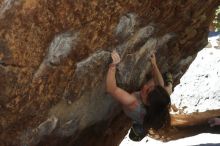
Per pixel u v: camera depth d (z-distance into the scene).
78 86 4.44
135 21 4.45
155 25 4.82
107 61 4.57
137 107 4.78
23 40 3.57
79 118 4.88
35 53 3.72
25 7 3.43
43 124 4.35
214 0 5.19
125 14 4.25
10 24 3.42
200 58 11.41
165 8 4.62
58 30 3.77
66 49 3.96
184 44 5.67
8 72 3.60
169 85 5.70
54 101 4.26
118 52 4.62
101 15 4.02
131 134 5.10
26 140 4.27
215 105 10.28
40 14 3.56
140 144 8.39
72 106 4.59
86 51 4.18
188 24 5.23
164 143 8.08
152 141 8.30
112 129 5.93
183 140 8.11
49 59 3.87
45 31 3.68
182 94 10.73
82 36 4.01
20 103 3.87
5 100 3.73
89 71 4.43
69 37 3.91
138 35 4.74
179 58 5.96
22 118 4.04
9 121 3.93
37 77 3.88
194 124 5.91
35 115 4.14
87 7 3.84
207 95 10.52
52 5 3.59
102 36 4.23
